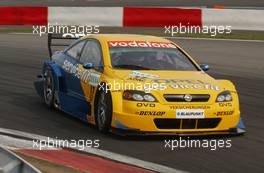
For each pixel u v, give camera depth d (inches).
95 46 591.8
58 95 624.1
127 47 578.2
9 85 784.3
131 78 526.3
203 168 430.9
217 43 1246.9
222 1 2048.5
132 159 449.4
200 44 1233.4
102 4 1984.5
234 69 956.6
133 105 502.0
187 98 507.8
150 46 586.2
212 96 516.4
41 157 440.8
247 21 1369.3
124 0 2122.3
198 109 507.2
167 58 573.9
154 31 1434.5
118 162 439.2
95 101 545.0
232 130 526.0
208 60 1041.5
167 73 547.5
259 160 457.1
